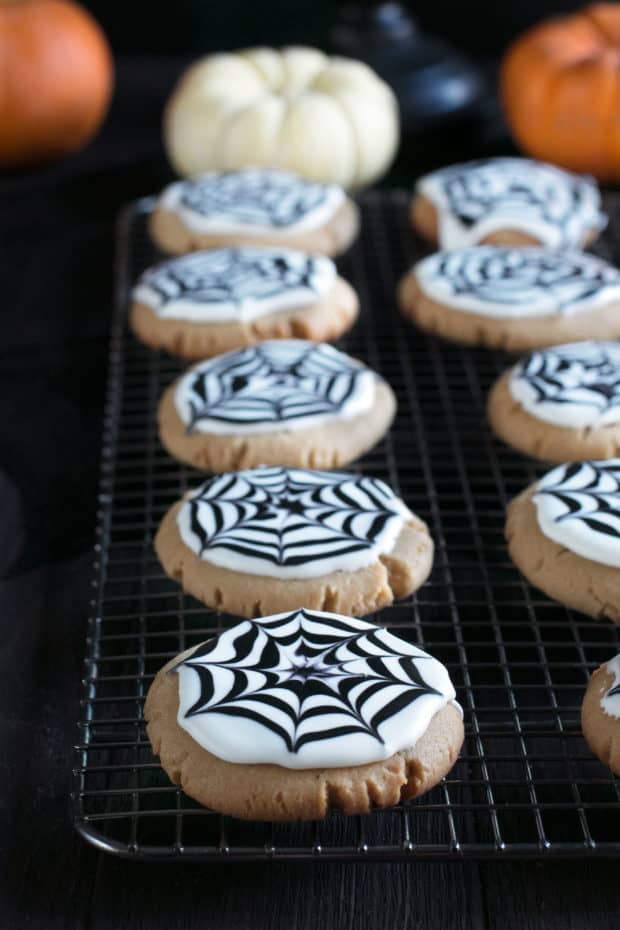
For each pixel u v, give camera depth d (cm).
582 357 55
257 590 47
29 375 60
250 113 68
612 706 43
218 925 41
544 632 48
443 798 43
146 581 49
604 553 47
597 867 42
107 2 95
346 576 47
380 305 63
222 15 96
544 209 63
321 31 96
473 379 58
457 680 46
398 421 56
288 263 60
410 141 74
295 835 43
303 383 54
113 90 81
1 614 49
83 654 48
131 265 66
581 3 90
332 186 66
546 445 53
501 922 41
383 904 41
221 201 64
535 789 44
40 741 45
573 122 69
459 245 63
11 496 54
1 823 43
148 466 53
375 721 42
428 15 93
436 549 51
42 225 69
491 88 81
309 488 49
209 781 41
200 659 43
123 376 59
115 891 42
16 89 69
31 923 41
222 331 58
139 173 73
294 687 42
